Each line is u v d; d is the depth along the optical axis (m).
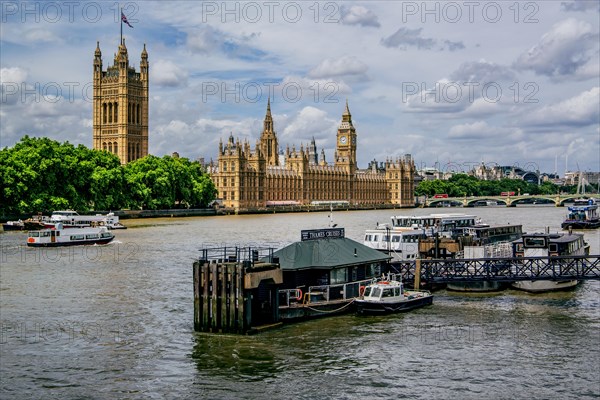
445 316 74.25
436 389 52.25
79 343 63.41
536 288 88.25
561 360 58.75
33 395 51.12
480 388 52.41
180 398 50.66
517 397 50.69
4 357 59.47
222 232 190.88
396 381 53.88
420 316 74.19
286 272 72.69
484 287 88.31
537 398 50.50
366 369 56.44
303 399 50.41
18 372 55.81
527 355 60.09
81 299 82.19
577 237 104.25
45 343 63.50
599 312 76.75
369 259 79.19
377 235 103.12
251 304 66.75
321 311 72.19
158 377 54.72
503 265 89.00
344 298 75.31
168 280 95.62
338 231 82.00
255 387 52.62
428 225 122.38
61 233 145.75
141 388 52.50
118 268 107.88
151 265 111.38
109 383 53.50
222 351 60.62
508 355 60.09
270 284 68.38
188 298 82.62
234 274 64.38
